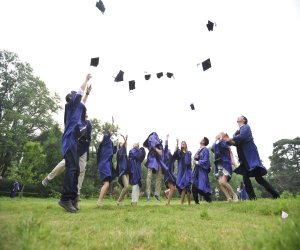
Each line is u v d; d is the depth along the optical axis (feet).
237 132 19.40
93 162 119.44
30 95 117.70
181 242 5.78
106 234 6.61
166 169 19.69
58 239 5.31
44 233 5.31
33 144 70.95
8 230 5.37
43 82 125.80
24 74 120.78
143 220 9.09
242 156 18.08
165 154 22.70
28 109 122.31
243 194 46.91
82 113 15.48
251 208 12.03
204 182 20.27
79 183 17.21
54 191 76.74
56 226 7.18
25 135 109.70
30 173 67.97
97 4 17.48
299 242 3.46
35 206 13.62
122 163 19.12
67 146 12.91
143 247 5.54
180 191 21.22
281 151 209.97
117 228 7.42
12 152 105.70
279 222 4.53
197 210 13.69
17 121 111.75
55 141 87.20
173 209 13.50
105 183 17.12
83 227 7.47
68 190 12.07
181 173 21.33
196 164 21.06
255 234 4.84
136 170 20.38
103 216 10.10
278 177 197.06
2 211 10.83
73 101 14.02
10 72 117.60
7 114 107.96
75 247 5.05
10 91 118.62
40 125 124.06
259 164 17.15
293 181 183.21
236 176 148.77
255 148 17.92
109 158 17.79
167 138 23.13
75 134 13.29
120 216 10.36
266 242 4.03
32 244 4.13
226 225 8.13
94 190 100.01
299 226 3.95
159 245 5.62
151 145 20.70
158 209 13.53
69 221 8.63
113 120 18.92
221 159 19.88
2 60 115.96
